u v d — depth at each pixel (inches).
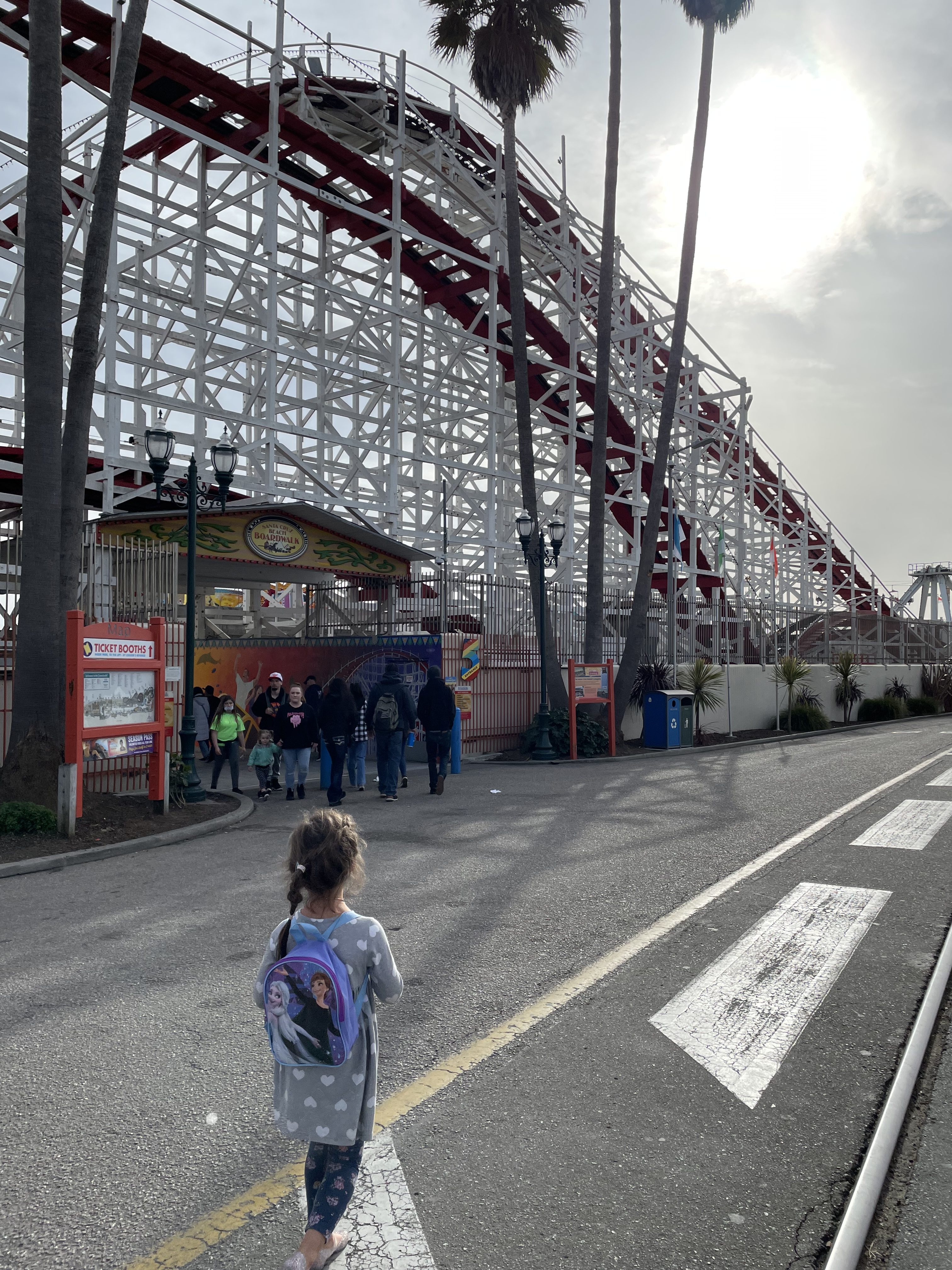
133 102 1069.8
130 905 280.8
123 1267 105.9
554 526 810.2
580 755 765.3
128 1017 186.4
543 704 749.3
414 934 237.9
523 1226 111.3
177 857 359.9
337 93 1214.3
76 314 1050.1
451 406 1672.0
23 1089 154.7
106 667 402.6
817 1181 120.6
